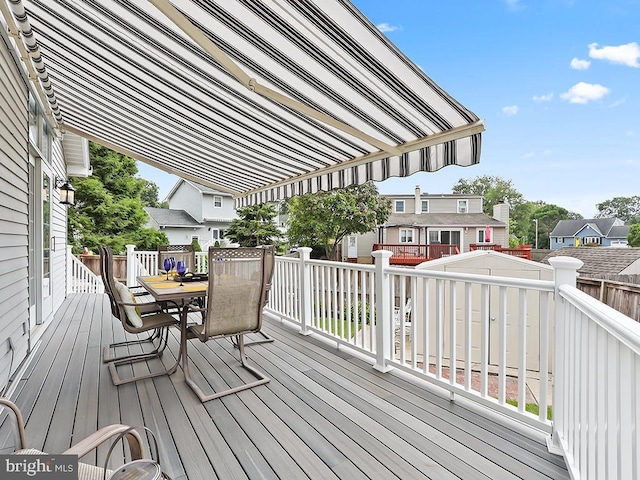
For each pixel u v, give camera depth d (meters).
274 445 2.05
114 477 1.10
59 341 4.05
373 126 2.76
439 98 2.14
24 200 3.41
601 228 34.72
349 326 3.68
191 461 1.90
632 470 1.08
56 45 3.16
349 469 1.84
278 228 16.91
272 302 5.43
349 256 20.84
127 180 15.17
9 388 2.69
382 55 1.92
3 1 2.32
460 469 1.84
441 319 2.70
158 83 3.19
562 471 1.81
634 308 5.58
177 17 1.82
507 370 4.66
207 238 20.52
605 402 1.33
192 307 3.65
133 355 3.51
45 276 4.83
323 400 2.61
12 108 3.02
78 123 5.86
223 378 3.03
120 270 10.72
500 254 4.76
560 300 1.98
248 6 1.83
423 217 20.97
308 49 2.06
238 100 3.03
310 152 3.89
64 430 2.20
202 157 5.35
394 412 2.43
